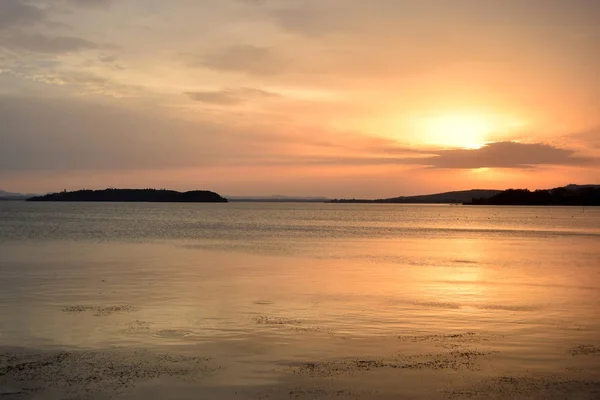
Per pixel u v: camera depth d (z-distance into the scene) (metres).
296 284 24.64
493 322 16.72
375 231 79.88
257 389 10.70
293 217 148.25
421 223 113.88
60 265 31.89
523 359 12.77
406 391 10.66
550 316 17.70
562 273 30.03
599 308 19.16
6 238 55.66
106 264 32.69
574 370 11.96
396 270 30.83
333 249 46.44
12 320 16.55
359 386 10.90
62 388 10.69
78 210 193.12
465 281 26.23
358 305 19.45
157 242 52.66
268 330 15.45
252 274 28.31
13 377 11.30
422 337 14.79
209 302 19.81
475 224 109.56
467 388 10.83
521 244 54.53
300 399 10.21
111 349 13.40
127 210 199.00
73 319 16.70
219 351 13.29
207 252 42.12
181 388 10.73
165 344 13.88
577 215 175.62
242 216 151.12
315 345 13.88
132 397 10.27
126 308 18.52
